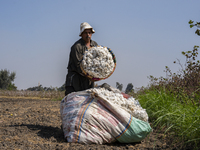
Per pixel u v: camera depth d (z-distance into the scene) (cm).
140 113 418
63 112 421
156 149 377
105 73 437
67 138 399
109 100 415
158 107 576
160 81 738
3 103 1103
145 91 750
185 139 390
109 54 440
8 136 414
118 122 396
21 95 1909
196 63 608
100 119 393
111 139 398
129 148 383
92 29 472
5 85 3475
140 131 402
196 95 497
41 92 1862
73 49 457
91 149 357
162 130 495
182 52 629
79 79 471
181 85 611
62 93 1705
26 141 386
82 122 392
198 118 382
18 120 628
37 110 826
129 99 451
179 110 453
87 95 420
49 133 459
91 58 436
